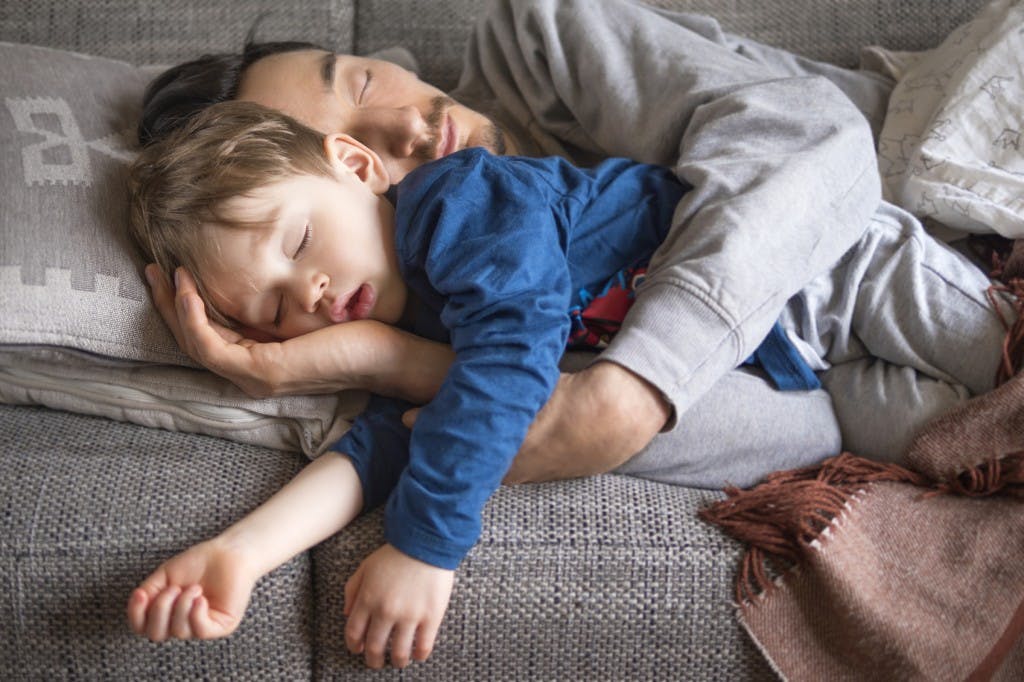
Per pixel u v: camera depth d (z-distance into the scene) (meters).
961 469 0.89
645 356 0.84
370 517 0.86
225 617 0.74
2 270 0.87
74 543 0.80
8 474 0.84
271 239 0.85
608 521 0.84
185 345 0.91
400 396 0.92
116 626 0.81
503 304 0.82
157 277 0.93
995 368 0.95
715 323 0.86
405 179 0.94
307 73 1.12
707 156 1.00
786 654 0.82
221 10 1.38
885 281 1.01
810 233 0.94
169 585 0.75
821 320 1.02
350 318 0.90
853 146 1.01
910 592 0.82
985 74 1.13
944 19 1.39
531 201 0.88
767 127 1.02
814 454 0.96
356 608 0.79
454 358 0.90
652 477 0.94
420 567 0.78
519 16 1.22
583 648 0.84
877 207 1.03
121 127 1.08
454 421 0.79
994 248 1.11
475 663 0.84
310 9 1.39
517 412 0.79
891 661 0.80
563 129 1.26
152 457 0.88
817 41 1.41
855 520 0.85
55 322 0.88
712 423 0.92
